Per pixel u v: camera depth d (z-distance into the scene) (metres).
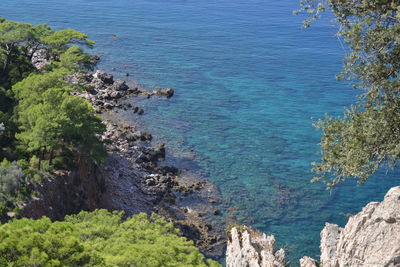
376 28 22.31
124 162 90.88
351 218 26.34
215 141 104.19
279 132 109.69
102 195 78.88
